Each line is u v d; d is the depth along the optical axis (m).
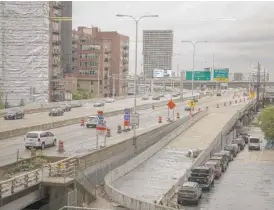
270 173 55.38
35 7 127.12
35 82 128.38
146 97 161.88
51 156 37.72
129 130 67.12
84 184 32.78
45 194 30.41
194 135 71.56
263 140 90.38
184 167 48.22
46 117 86.94
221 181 49.88
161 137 66.31
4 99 126.94
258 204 40.09
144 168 47.25
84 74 187.12
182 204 38.12
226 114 106.62
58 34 140.00
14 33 127.62
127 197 31.05
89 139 57.03
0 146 50.69
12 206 27.14
